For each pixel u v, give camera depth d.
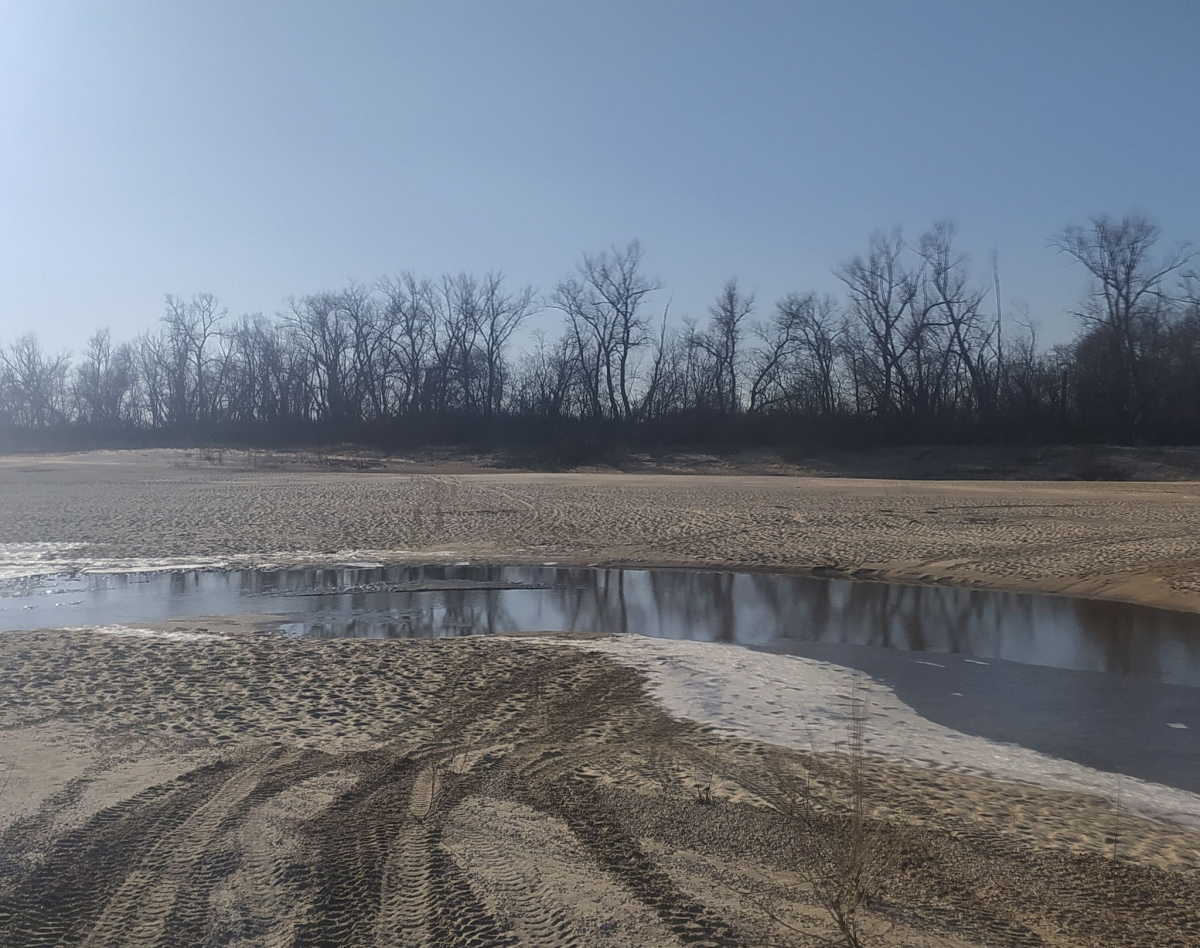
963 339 65.25
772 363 72.38
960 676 10.99
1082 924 4.80
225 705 9.06
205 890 5.03
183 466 55.81
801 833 5.87
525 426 73.00
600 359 75.44
